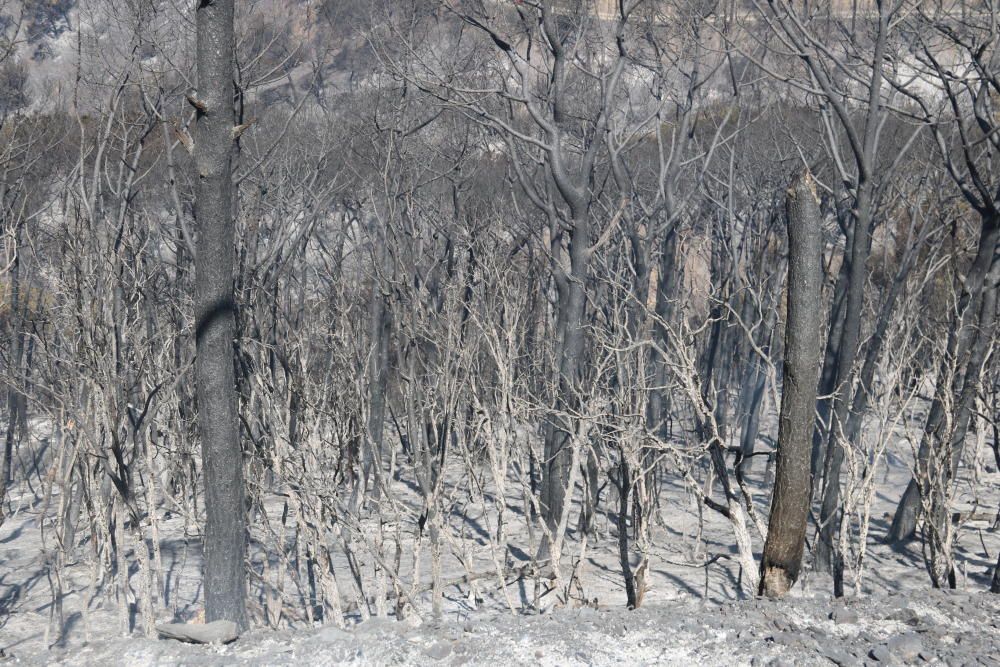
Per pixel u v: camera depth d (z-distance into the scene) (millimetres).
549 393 10125
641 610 5574
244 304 9688
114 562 12445
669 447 7637
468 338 9625
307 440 8508
